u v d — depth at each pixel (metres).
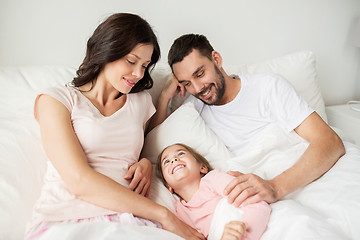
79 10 1.56
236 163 1.22
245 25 1.92
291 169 1.13
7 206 0.99
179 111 1.41
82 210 0.95
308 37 2.12
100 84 1.14
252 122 1.36
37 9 1.50
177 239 0.83
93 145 1.07
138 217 0.98
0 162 1.05
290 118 1.28
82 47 1.62
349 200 0.98
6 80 1.26
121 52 1.05
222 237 0.93
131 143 1.18
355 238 0.91
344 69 2.31
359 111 2.09
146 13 1.68
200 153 1.33
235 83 1.38
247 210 0.98
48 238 0.75
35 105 1.08
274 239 0.92
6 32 1.48
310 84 1.80
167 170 1.19
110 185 0.95
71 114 1.05
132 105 1.23
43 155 1.13
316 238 0.84
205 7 1.79
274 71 1.75
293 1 1.99
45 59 1.58
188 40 1.25
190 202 1.11
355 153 1.18
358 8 2.17
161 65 1.61
